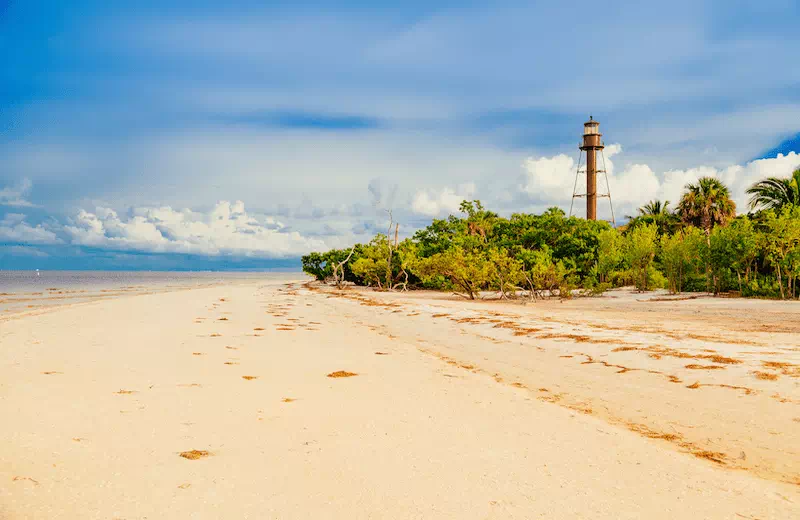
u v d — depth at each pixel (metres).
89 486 5.43
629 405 10.10
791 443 7.82
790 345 15.92
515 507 5.21
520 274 44.97
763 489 5.92
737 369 12.28
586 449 7.20
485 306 36.16
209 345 16.70
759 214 45.84
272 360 14.15
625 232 73.44
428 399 9.99
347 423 8.16
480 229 79.06
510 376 12.97
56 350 14.71
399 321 26.66
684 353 14.36
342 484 5.70
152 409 8.57
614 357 14.67
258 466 6.18
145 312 29.36
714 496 5.64
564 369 13.68
